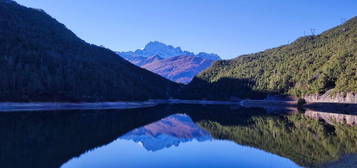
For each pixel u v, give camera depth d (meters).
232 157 29.53
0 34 129.50
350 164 24.30
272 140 40.44
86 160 28.06
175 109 125.56
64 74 122.06
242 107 143.88
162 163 27.33
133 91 148.88
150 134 48.81
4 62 105.94
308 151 31.22
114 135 45.50
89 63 148.50
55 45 155.00
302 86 143.75
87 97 114.38
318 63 150.62
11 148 32.16
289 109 123.06
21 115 70.88
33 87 100.25
